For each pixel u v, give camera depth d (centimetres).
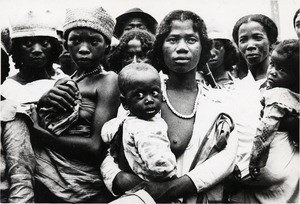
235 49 301
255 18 294
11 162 259
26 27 278
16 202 256
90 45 274
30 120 267
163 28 273
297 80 276
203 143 264
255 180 273
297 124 273
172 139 265
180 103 272
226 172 262
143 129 250
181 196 255
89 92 273
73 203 268
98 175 270
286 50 274
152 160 246
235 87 293
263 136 271
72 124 269
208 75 294
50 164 269
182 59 268
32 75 285
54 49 286
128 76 252
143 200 248
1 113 263
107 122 268
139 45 286
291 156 276
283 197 275
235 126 273
